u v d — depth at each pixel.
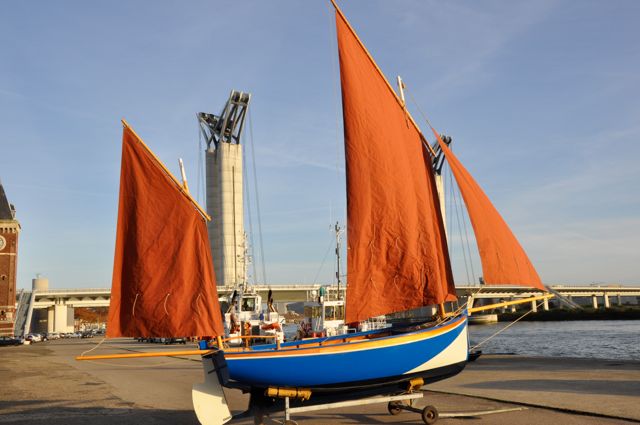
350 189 16.80
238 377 13.40
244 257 61.84
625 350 51.44
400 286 16.64
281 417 15.31
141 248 15.20
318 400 14.34
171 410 16.69
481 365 28.22
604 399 15.45
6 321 108.25
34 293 134.38
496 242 16.70
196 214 15.12
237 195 128.75
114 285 15.19
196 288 14.86
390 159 17.42
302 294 128.75
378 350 14.58
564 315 145.75
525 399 16.06
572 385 18.72
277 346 15.27
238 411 16.56
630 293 193.12
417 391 15.38
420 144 18.34
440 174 110.25
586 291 176.00
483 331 98.44
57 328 141.12
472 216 16.67
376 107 17.61
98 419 15.23
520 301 17.52
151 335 14.82
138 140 15.20
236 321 44.47
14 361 42.09
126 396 20.08
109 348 63.41
